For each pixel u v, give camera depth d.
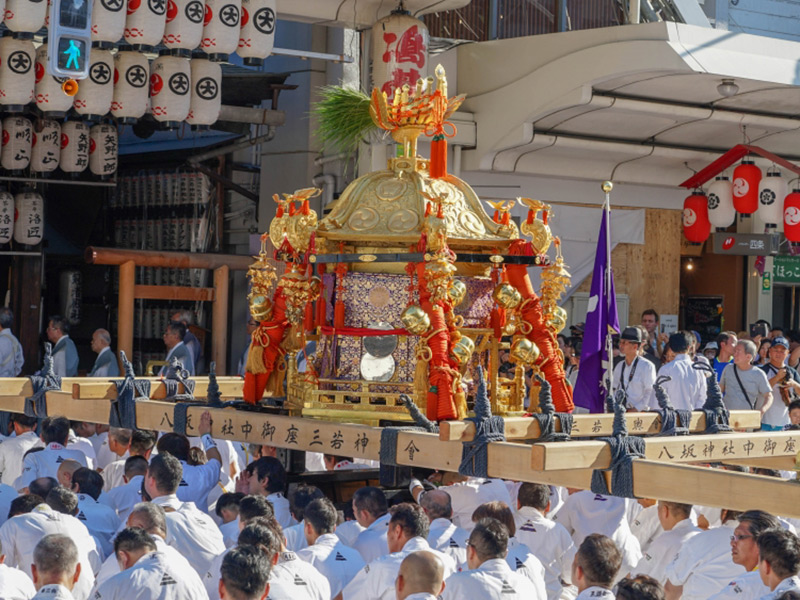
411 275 5.45
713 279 17.97
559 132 13.37
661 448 4.75
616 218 14.78
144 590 5.32
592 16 14.64
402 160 5.87
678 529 6.86
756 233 15.94
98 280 16.92
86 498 7.38
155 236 16.30
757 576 5.61
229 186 15.43
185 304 15.84
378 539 6.70
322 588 5.75
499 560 5.76
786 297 18.59
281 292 5.98
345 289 5.66
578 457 4.38
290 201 5.89
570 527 7.49
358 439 5.04
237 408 5.80
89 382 6.28
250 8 12.12
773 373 11.71
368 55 13.17
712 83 12.42
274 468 7.46
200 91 12.46
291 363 5.93
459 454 4.70
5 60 11.35
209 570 6.40
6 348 12.55
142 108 12.12
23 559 6.48
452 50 13.60
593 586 5.52
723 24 16.75
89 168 14.20
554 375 5.84
